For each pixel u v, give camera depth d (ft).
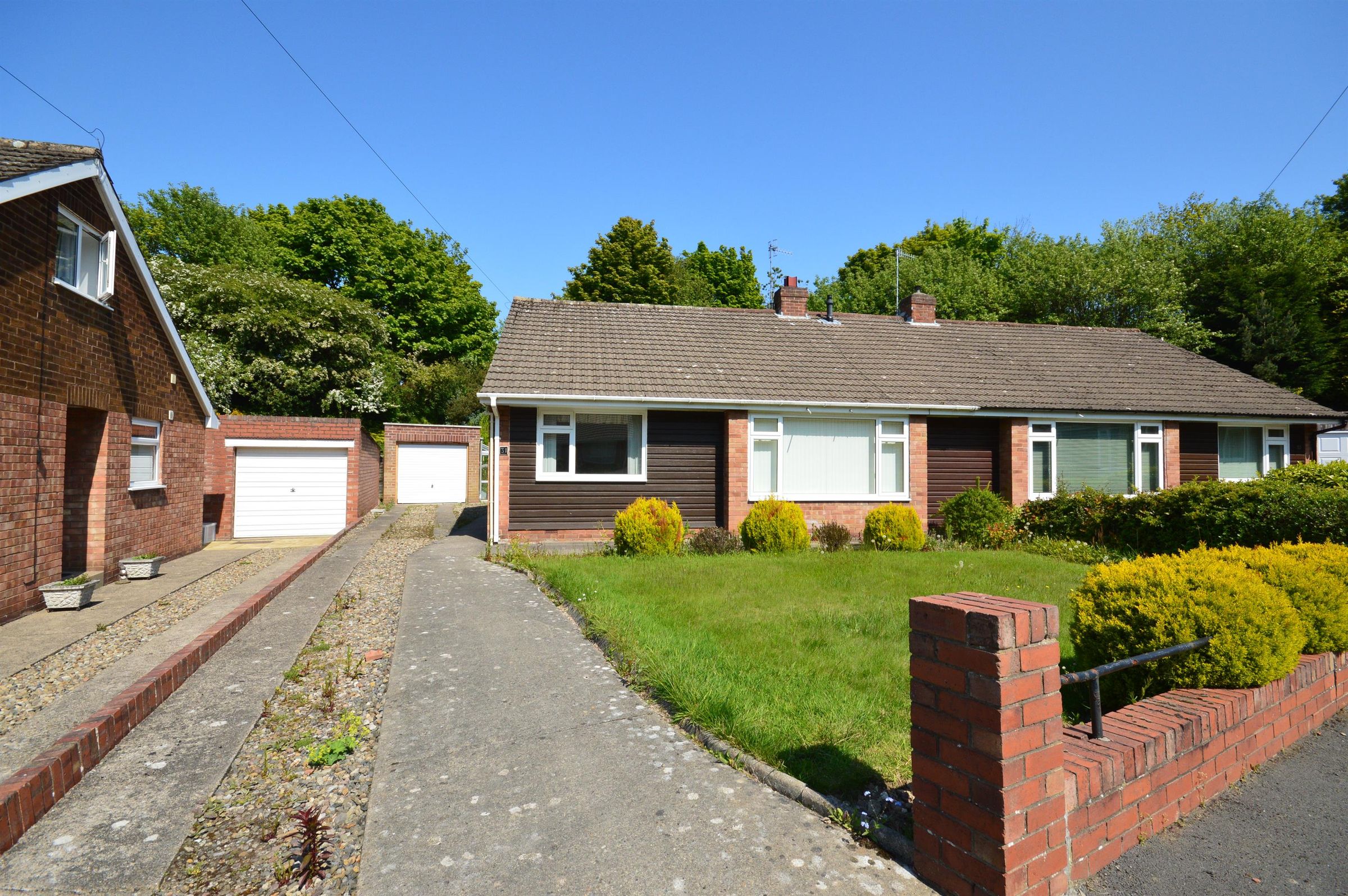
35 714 15.61
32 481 27.43
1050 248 111.14
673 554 39.58
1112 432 55.31
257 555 43.83
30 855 10.73
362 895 9.52
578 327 56.08
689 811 11.66
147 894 9.81
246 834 11.45
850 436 50.80
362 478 68.33
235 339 82.94
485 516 70.03
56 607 26.86
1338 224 108.99
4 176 25.23
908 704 15.80
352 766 13.84
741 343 56.85
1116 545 41.91
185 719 16.14
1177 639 13.62
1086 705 15.58
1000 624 8.43
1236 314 95.20
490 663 19.83
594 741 14.52
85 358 31.76
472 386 115.96
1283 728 13.91
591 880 9.78
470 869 10.07
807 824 11.19
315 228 118.62
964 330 65.87
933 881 9.46
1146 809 10.66
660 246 137.59
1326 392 93.50
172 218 120.98
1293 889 9.39
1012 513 48.03
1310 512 31.22
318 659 20.81
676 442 48.62
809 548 42.55
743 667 18.07
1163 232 111.55
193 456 45.01
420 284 123.03
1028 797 8.65
